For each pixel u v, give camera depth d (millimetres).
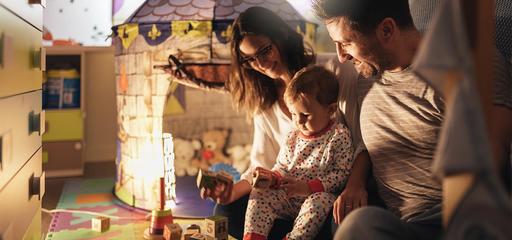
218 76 2168
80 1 3572
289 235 1463
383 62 1287
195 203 2404
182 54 2170
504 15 1320
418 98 1265
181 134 3070
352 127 1590
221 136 3102
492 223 619
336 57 1716
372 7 1226
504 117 1104
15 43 1272
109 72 3686
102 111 3703
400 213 1295
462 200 635
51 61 3346
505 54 1295
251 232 1511
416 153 1277
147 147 2271
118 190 2557
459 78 633
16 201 1304
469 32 705
